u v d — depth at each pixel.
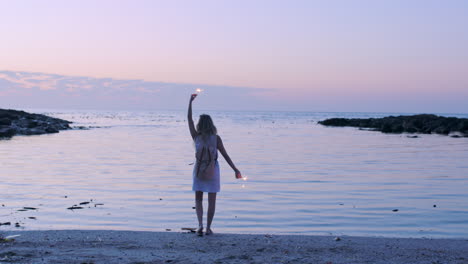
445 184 16.11
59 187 14.84
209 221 7.07
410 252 5.85
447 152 30.95
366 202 12.45
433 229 9.24
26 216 10.11
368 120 84.06
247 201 12.53
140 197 13.02
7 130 47.31
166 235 7.01
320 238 6.93
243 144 38.12
